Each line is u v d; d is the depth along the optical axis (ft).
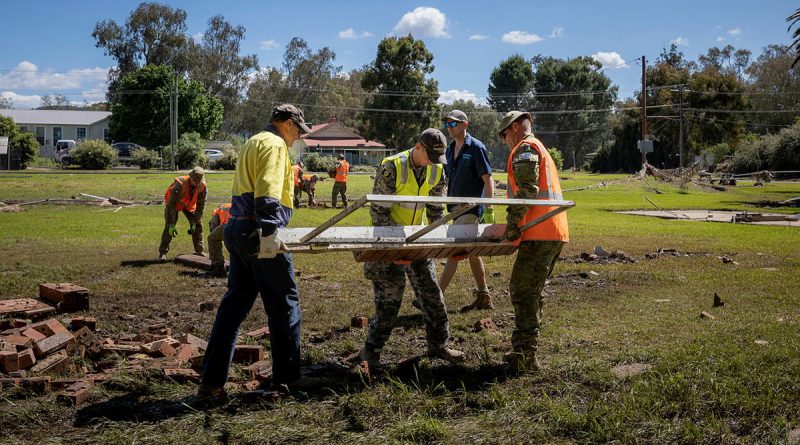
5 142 181.57
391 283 17.26
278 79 369.50
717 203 100.37
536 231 16.65
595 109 369.50
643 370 16.61
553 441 12.78
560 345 19.36
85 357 17.88
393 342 20.33
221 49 314.35
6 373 15.78
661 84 284.41
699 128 271.69
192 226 37.35
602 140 369.50
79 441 12.75
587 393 15.20
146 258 38.06
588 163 311.27
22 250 41.11
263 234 13.88
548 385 15.67
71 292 24.22
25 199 86.07
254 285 15.49
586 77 361.30
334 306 25.75
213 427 13.26
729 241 48.47
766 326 21.08
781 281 30.55
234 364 17.30
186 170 193.77
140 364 17.11
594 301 26.25
